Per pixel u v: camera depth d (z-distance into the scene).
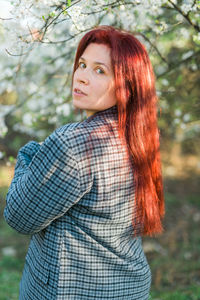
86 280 1.16
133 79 1.17
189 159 7.41
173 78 2.81
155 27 2.31
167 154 3.58
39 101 3.00
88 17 1.92
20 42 1.60
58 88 2.98
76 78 1.20
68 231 1.14
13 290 3.12
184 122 3.10
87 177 1.08
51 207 1.08
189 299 2.85
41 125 3.50
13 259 3.86
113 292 1.19
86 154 1.07
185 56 2.62
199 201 5.46
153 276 3.39
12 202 1.13
